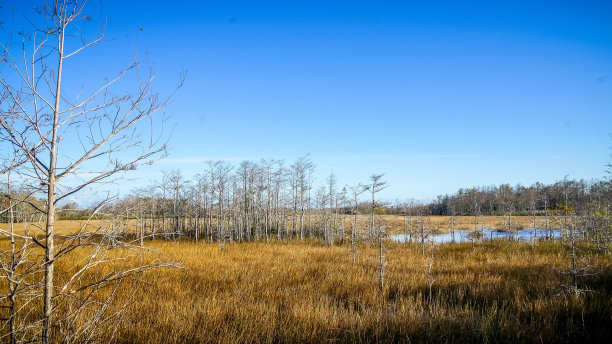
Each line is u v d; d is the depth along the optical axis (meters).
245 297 7.07
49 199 2.75
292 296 7.29
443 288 8.12
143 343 4.58
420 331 5.33
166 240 20.38
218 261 12.32
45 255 2.75
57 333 3.47
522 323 5.62
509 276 9.20
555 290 7.14
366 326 5.47
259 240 23.17
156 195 21.80
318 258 13.88
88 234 2.82
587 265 7.65
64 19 2.80
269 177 25.08
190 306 6.11
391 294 7.91
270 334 5.10
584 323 5.49
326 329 5.42
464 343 5.03
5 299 5.47
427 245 18.42
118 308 5.12
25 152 2.60
